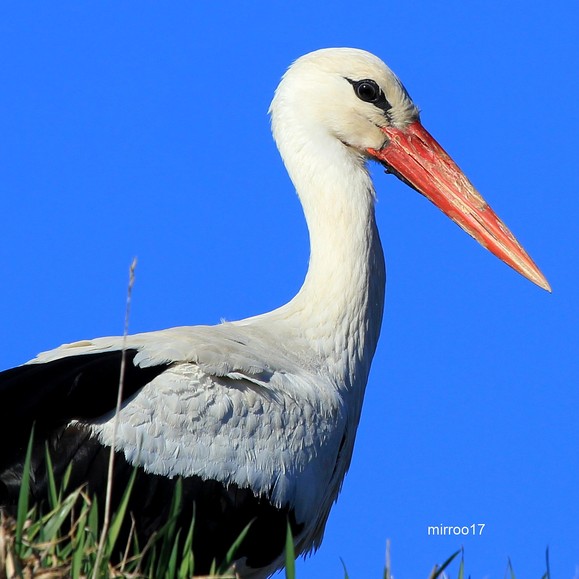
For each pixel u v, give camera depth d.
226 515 10.17
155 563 9.48
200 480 10.05
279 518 10.59
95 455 9.62
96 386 9.83
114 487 9.62
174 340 10.68
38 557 7.73
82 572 7.88
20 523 7.95
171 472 9.92
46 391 9.63
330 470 11.30
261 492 10.40
